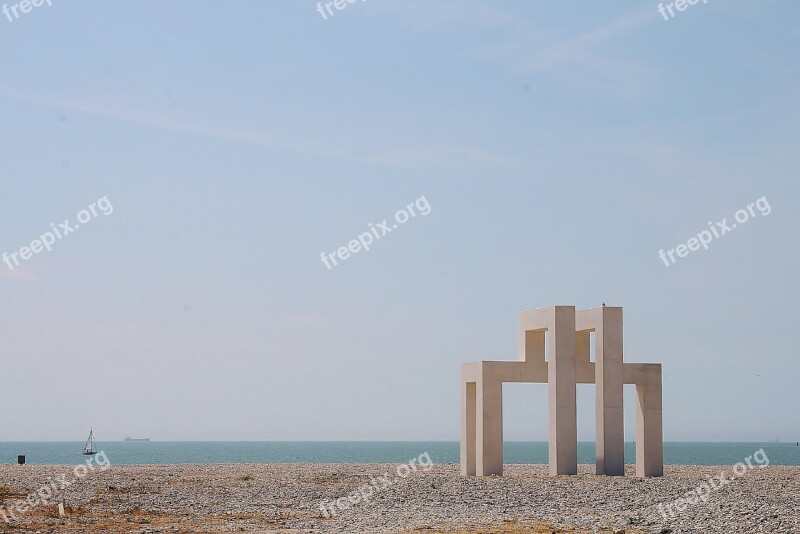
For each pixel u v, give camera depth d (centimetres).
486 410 5200
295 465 6975
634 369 5188
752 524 3092
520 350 5469
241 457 18038
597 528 3014
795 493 4097
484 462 5175
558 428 5072
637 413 5253
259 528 3031
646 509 3556
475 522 3177
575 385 5100
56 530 2948
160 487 4484
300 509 3628
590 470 6069
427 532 2898
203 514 3444
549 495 4056
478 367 5281
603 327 5112
